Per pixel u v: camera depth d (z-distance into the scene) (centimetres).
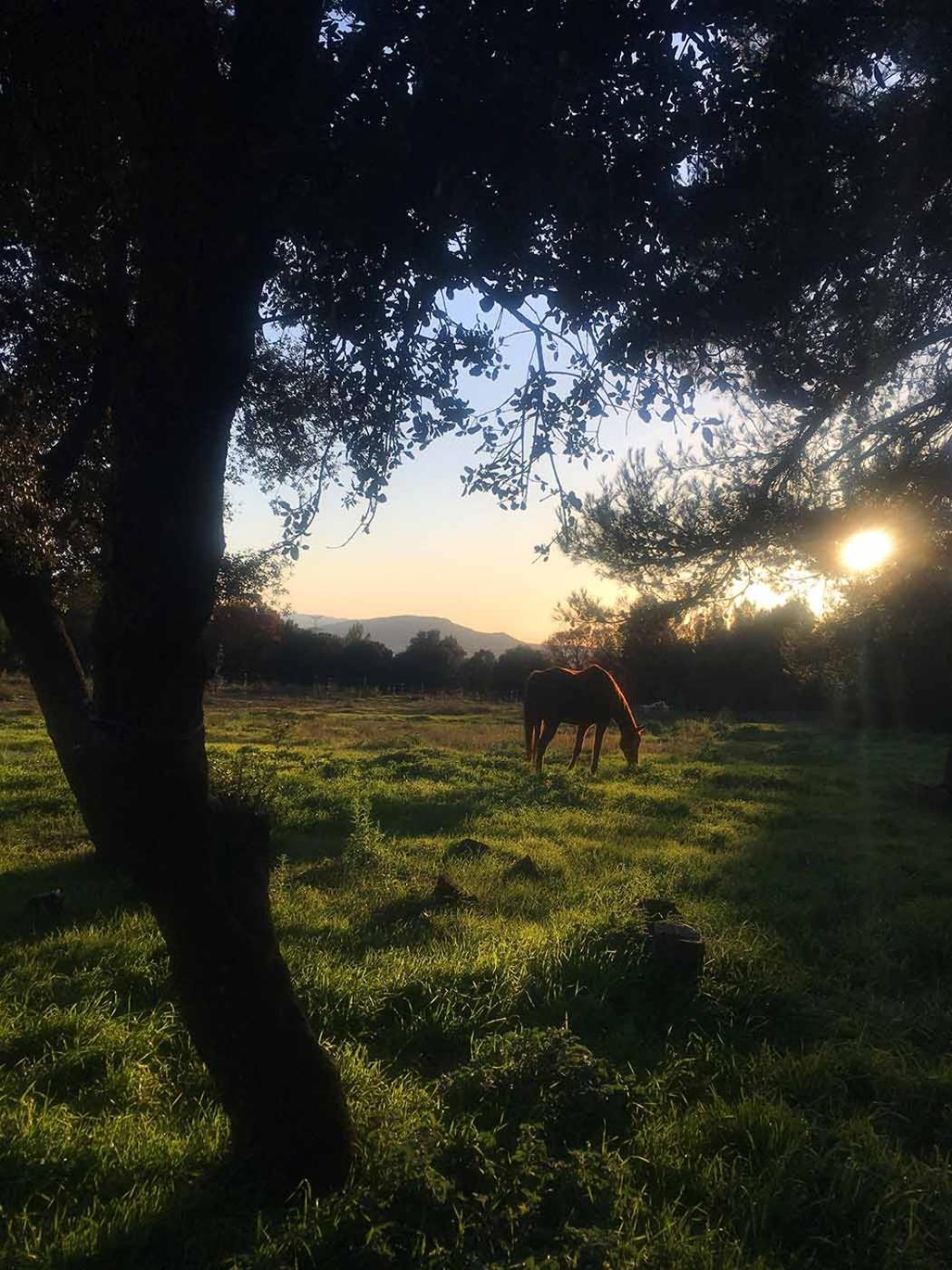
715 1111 412
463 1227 309
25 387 518
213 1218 333
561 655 3238
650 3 326
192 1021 345
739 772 1722
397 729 2667
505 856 945
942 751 2495
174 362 311
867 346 571
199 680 329
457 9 315
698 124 340
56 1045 467
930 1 368
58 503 580
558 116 325
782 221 380
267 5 318
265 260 328
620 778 1609
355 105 325
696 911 717
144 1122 397
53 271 441
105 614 318
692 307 376
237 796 386
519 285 367
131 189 350
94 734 322
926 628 1677
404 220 338
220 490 326
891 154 419
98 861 855
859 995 577
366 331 378
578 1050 435
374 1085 420
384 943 644
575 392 401
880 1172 365
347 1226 316
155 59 304
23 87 332
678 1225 331
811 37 361
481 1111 401
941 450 875
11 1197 348
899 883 884
